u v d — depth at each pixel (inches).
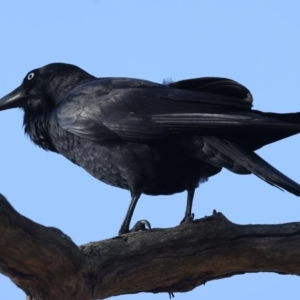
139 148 478.9
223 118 459.2
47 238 331.9
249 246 423.5
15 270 332.8
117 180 494.3
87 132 488.7
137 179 479.8
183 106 478.9
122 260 392.2
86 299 360.8
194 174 484.7
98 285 376.8
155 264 402.0
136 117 481.4
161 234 411.2
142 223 470.6
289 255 428.8
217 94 483.2
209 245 416.5
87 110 495.8
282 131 465.1
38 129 549.0
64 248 339.6
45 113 544.7
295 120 457.4
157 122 474.9
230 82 488.4
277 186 435.2
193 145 467.8
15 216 315.9
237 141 472.4
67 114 502.6
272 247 426.3
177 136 472.7
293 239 430.0
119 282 392.2
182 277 418.9
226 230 422.6
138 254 397.4
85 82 535.5
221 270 427.8
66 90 547.5
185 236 413.4
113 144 484.4
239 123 454.0
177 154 476.1
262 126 450.9
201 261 416.2
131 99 491.8
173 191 498.6
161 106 483.2
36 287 343.9
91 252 381.4
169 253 406.3
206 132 466.9
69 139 505.0
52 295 350.3
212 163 466.9
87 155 497.4
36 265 334.0
